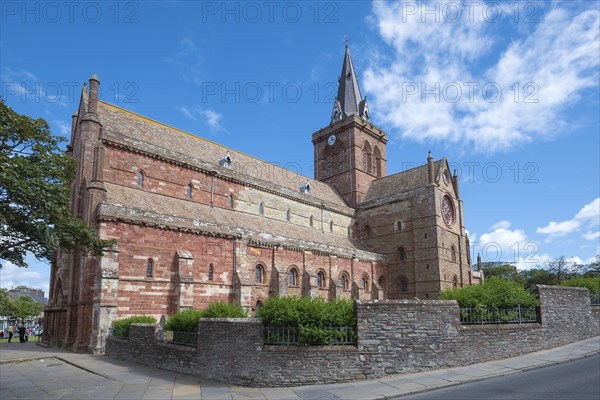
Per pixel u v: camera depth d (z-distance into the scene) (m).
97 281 33.84
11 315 97.69
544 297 28.95
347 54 84.56
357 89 82.94
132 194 41.19
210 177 49.66
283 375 19.69
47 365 28.92
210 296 41.06
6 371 26.94
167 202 43.84
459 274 64.31
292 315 20.55
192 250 40.56
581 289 32.56
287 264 49.59
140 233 37.06
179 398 17.89
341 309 21.38
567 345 28.89
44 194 19.66
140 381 21.98
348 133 76.75
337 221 67.50
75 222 22.14
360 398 16.91
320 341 20.50
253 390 19.05
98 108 45.81
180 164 46.62
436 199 61.88
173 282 38.59
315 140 81.94
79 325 34.38
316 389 18.77
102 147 38.38
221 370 21.30
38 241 20.02
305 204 62.28
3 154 18.53
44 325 45.69
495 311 26.12
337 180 77.06
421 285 60.69
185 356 23.81
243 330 20.62
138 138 45.78
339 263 56.50
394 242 65.06
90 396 18.88
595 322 33.12
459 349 23.02
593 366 21.62
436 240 60.25
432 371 21.56
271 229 52.75
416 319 22.06
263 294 46.34
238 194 52.66
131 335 29.31
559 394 15.91
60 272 41.41
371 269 61.81
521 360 24.02
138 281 36.19
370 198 72.19
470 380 19.42
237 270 43.72
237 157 59.34
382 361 20.81
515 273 111.56
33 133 20.47
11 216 18.92
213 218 46.38
